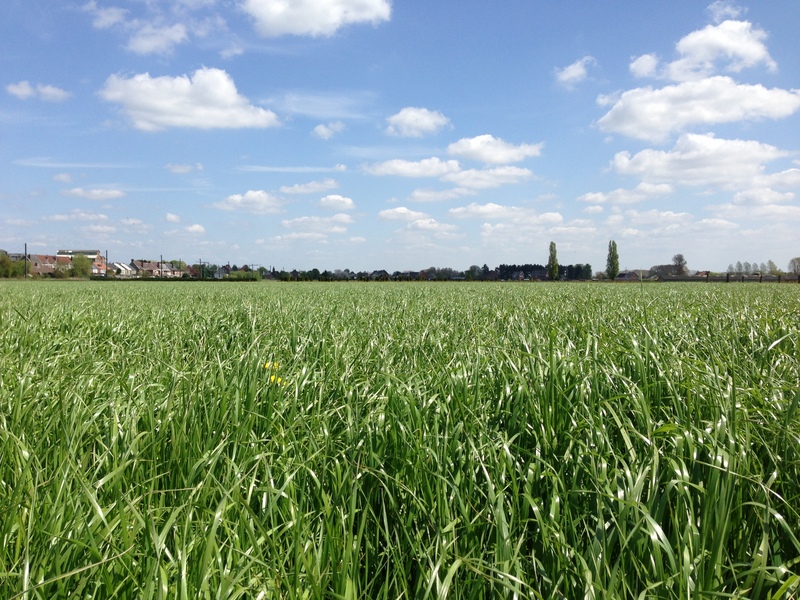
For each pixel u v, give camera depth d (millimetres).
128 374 3916
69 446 2512
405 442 2719
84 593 1754
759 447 2803
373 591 2115
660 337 5566
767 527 2086
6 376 4059
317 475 2588
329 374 3922
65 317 8250
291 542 2088
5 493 2285
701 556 1932
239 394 3168
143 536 1916
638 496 2189
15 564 1784
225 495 1958
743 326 6359
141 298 15859
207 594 1663
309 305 11359
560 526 2150
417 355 4984
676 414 3180
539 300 13281
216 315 8375
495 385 3648
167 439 2859
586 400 3277
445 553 1935
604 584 1941
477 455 2537
